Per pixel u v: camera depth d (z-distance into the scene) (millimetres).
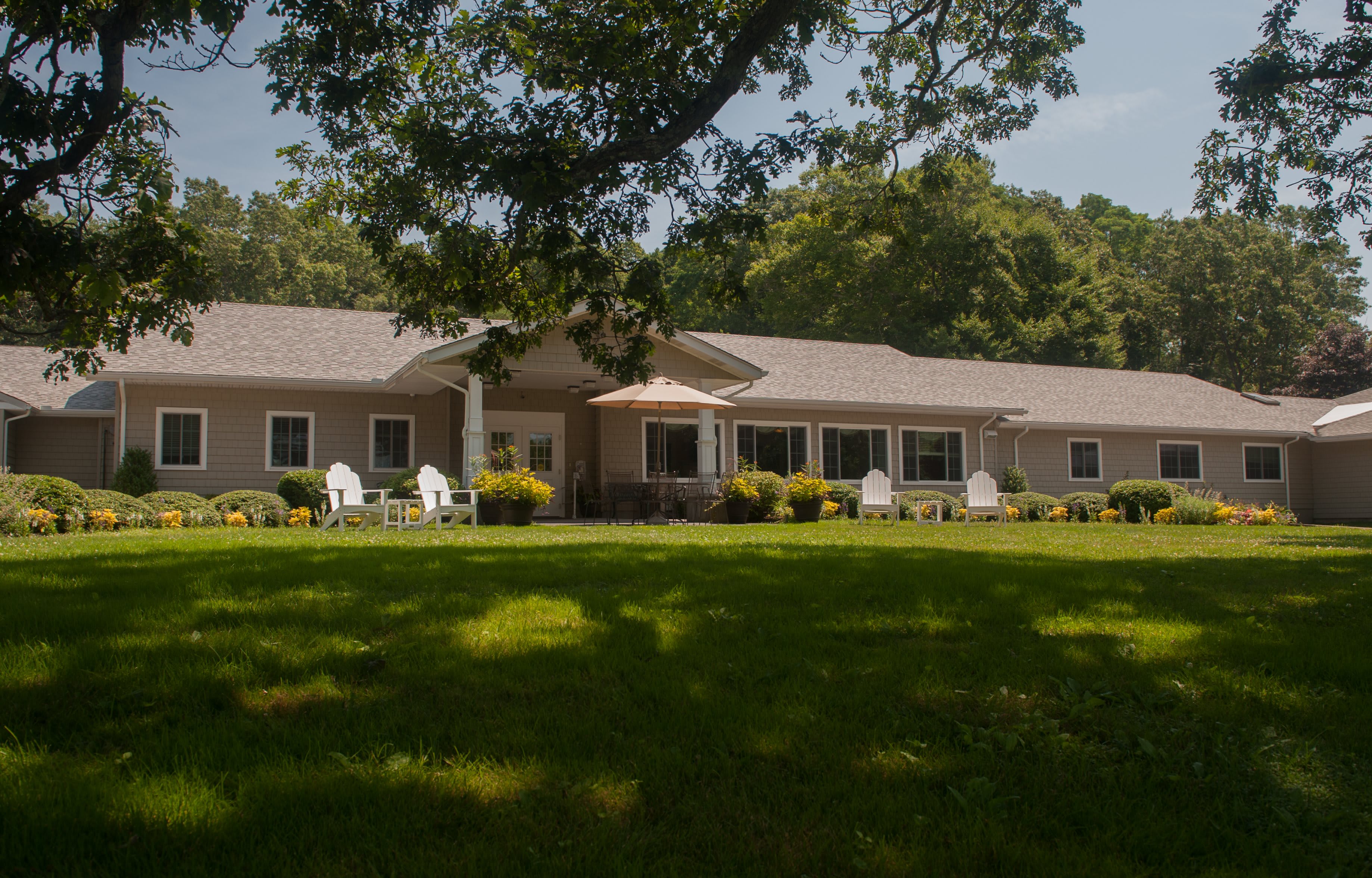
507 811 2389
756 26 7516
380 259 8922
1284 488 26828
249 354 18500
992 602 5395
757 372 17969
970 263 37438
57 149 6488
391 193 8562
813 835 2309
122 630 4172
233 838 2211
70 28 6758
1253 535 14336
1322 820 2492
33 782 2475
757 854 2203
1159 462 25438
